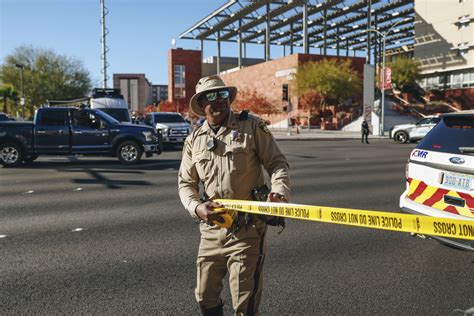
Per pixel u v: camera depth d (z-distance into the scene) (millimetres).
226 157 2459
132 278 4062
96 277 4086
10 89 53969
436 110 48562
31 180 10328
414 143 25359
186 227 5922
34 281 3992
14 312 3385
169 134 19875
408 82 53719
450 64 50781
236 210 2383
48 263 4473
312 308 3443
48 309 3432
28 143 13125
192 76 82250
